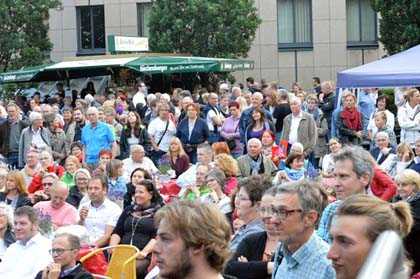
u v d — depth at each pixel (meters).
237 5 39.78
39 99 32.75
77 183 15.09
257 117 20.48
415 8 36.41
